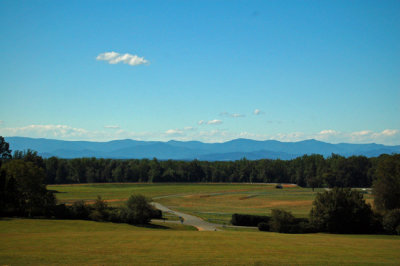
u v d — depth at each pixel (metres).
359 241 46.50
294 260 29.86
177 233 50.03
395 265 28.42
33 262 27.27
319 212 68.38
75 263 27.11
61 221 64.62
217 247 36.62
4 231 49.72
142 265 26.73
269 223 69.06
